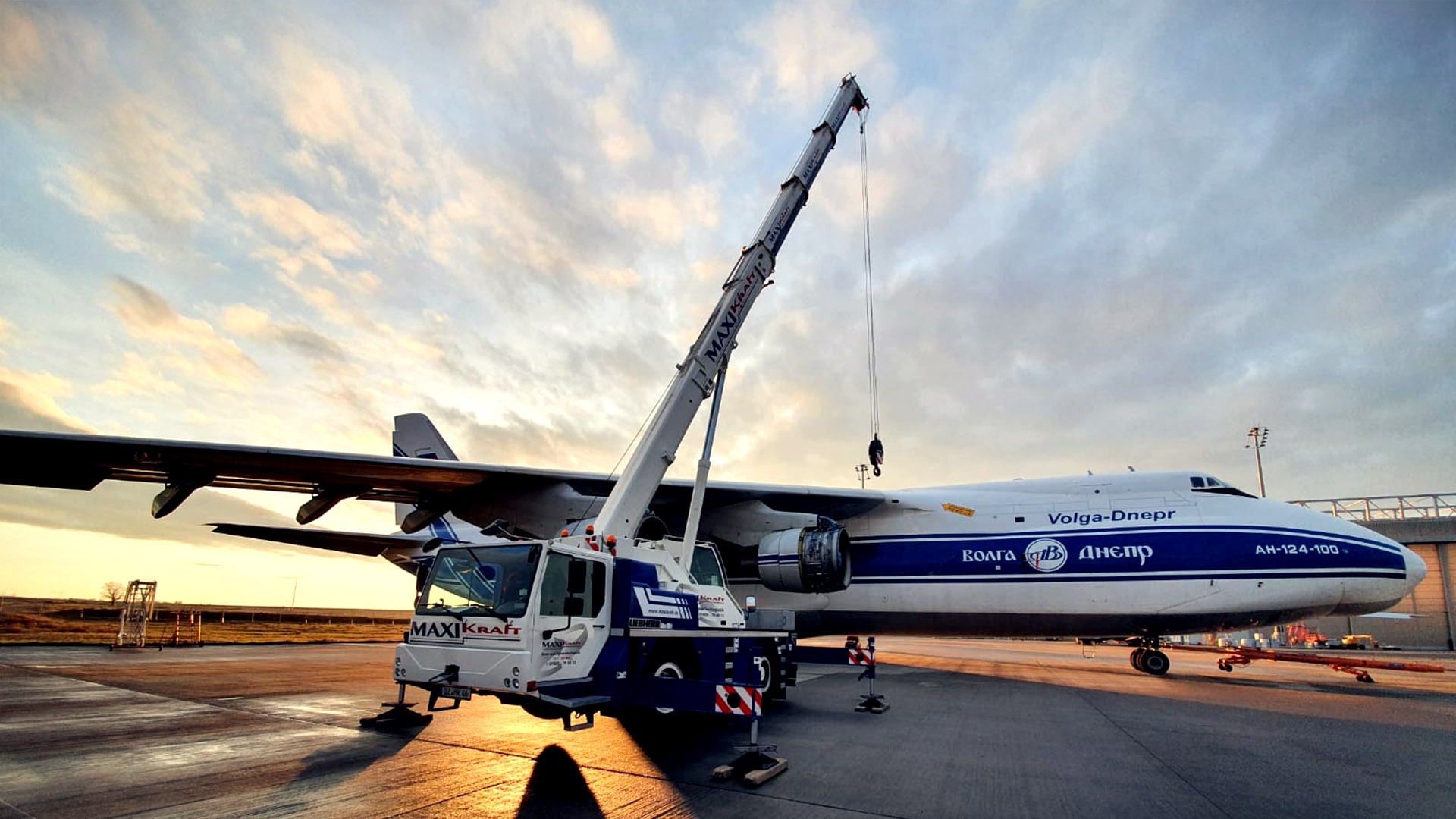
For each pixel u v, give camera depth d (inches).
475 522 545.6
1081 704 403.5
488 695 239.5
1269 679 610.5
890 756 257.4
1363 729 329.1
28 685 376.8
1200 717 359.3
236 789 191.5
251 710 316.8
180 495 423.5
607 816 179.5
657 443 339.9
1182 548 515.2
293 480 459.2
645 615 272.2
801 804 194.5
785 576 516.4
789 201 434.0
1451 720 357.1
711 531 599.8
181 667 488.1
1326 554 495.5
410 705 295.0
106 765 212.8
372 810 177.9
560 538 275.6
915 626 600.1
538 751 252.1
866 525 622.5
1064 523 556.1
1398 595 503.5
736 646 320.5
